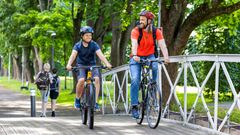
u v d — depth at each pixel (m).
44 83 29.03
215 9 26.02
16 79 127.81
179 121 15.98
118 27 45.25
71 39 56.50
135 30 14.75
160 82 17.52
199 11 26.28
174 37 27.25
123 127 15.20
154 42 14.86
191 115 15.19
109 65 14.93
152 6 31.92
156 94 14.42
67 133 13.84
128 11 34.62
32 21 57.53
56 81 29.72
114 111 24.67
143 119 17.09
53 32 53.72
